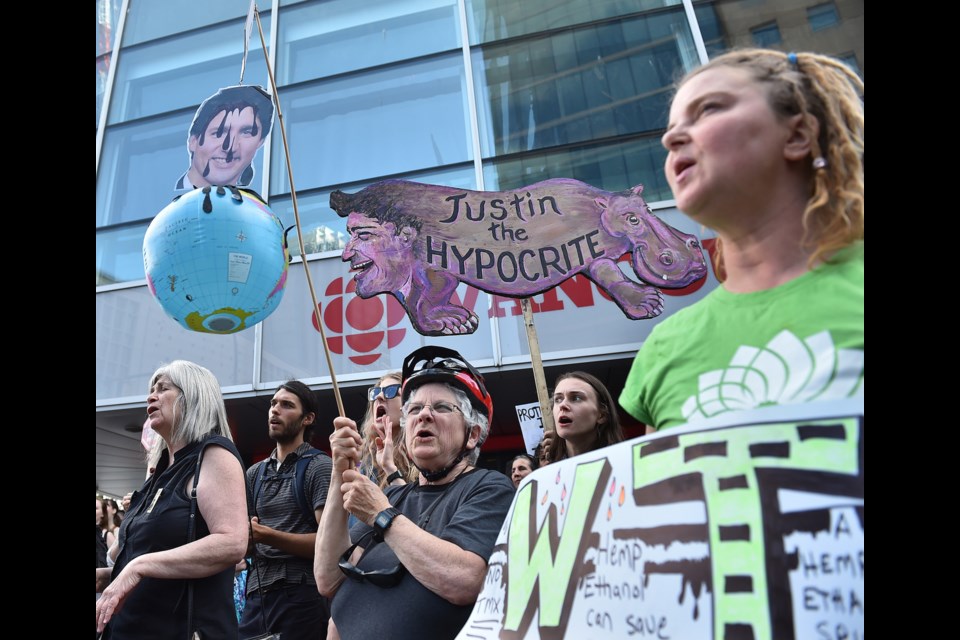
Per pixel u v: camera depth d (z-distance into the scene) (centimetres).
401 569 159
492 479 175
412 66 822
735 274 97
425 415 185
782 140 89
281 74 859
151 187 839
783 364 84
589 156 731
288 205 773
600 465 96
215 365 692
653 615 78
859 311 80
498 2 829
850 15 677
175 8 939
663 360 104
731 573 72
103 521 453
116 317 745
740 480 75
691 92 95
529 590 103
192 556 182
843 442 70
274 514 287
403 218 254
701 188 91
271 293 226
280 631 263
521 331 636
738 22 729
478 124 774
